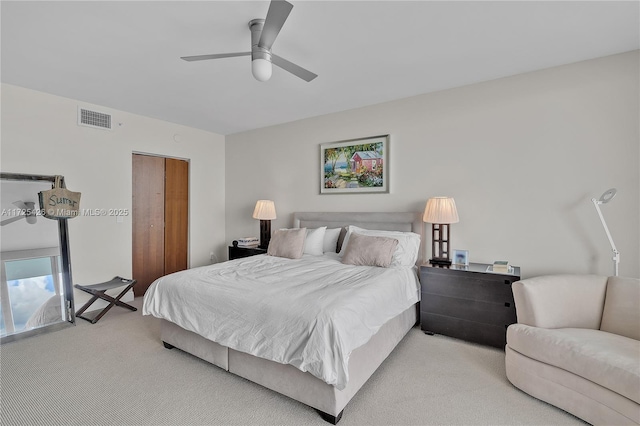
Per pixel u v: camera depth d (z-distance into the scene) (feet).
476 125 10.43
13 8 6.28
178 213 15.80
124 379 7.20
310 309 6.05
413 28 7.15
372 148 12.48
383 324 7.43
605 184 8.59
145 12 6.49
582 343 5.82
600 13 6.61
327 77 9.87
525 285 6.98
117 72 9.42
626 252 8.36
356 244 10.39
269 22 5.67
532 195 9.60
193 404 6.29
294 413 6.03
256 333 6.42
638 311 6.42
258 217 14.38
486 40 7.70
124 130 13.30
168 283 8.32
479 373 7.43
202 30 7.20
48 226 10.98
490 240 10.29
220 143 17.57
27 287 10.32
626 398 4.98
